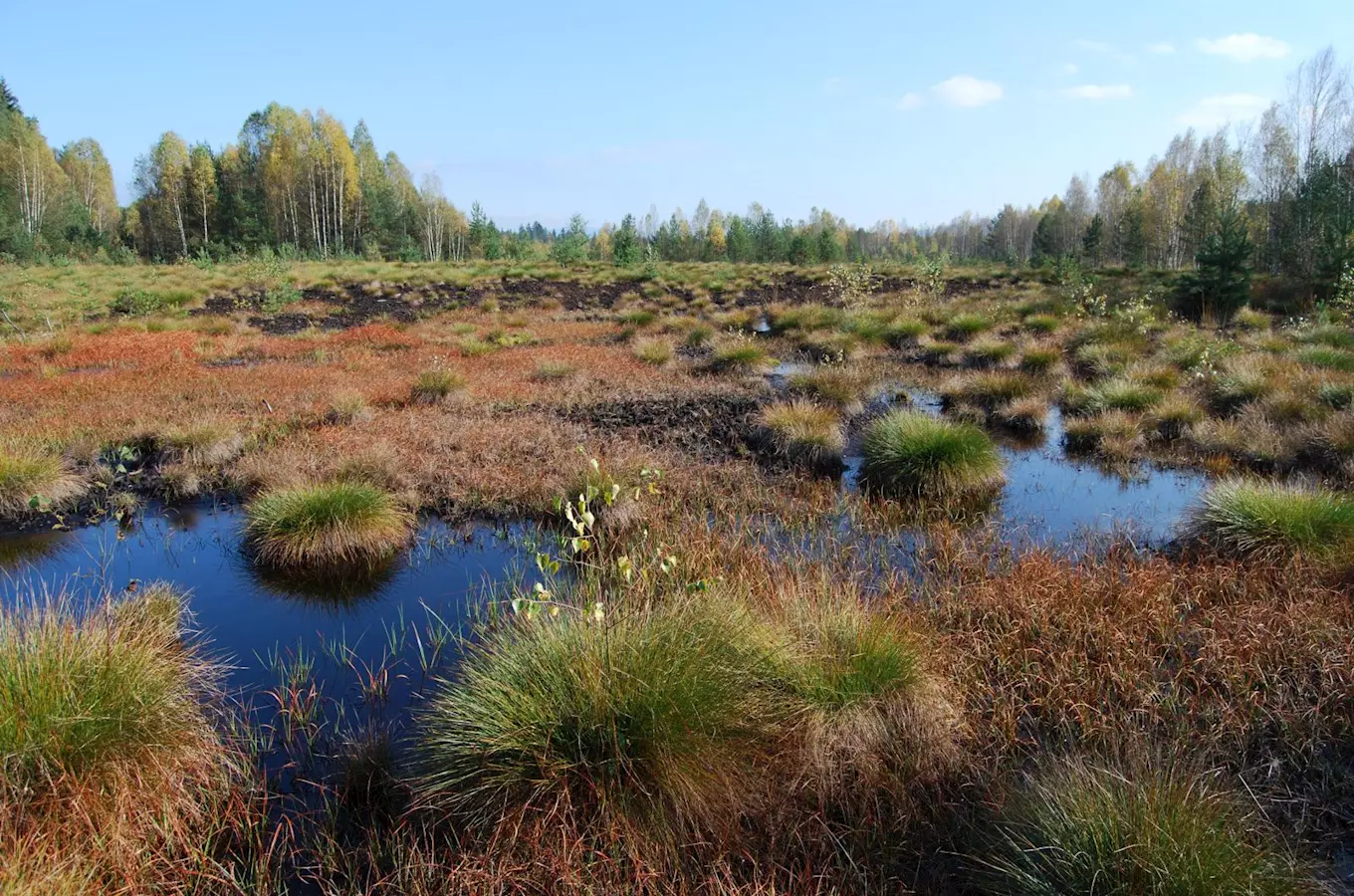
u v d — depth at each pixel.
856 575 5.67
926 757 3.61
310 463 7.91
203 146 60.75
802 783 3.46
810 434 8.90
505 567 6.18
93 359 13.94
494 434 9.30
